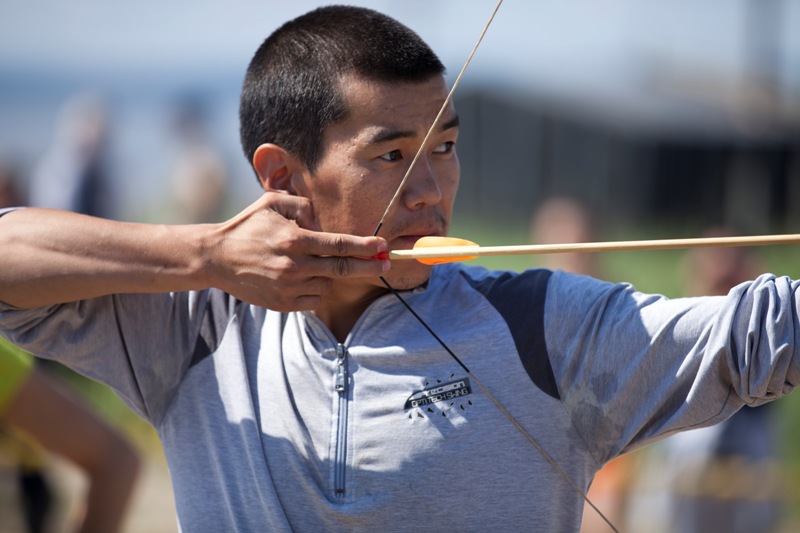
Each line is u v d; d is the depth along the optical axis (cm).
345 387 404
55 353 421
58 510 980
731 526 887
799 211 4472
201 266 382
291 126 417
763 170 4488
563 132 4444
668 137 4434
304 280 373
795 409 1202
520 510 389
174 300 432
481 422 392
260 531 402
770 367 360
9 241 404
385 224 400
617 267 2081
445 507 387
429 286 422
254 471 404
